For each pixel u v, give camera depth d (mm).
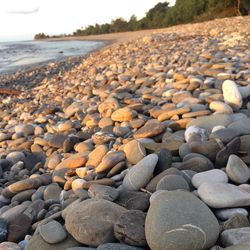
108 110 908
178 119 743
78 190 559
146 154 593
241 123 614
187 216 361
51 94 1642
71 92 1498
